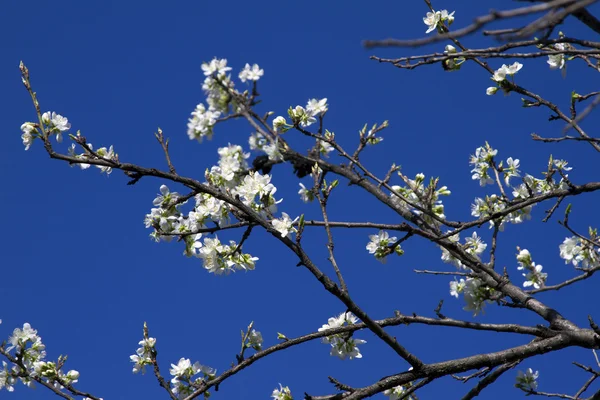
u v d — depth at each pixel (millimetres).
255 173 5047
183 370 5320
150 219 5328
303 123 5121
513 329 5039
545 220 5031
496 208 6031
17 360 5461
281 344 4973
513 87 5254
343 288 4629
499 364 4871
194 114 4625
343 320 5285
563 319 5043
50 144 4941
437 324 5145
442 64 5461
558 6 2516
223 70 4496
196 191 4922
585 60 5188
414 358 4770
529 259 5945
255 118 4766
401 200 5660
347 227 5316
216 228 5027
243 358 5047
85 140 5008
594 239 5305
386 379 4809
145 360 5578
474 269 5477
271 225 4727
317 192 4992
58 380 5426
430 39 2699
